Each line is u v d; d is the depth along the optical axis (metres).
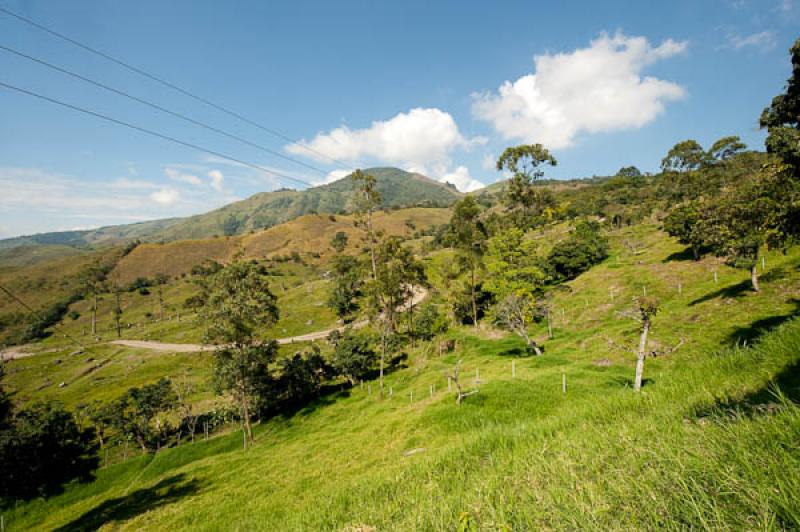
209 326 37.78
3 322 136.25
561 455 3.64
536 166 66.56
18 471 31.70
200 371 73.94
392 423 26.77
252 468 28.61
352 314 95.50
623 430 3.92
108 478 35.91
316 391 49.62
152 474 34.72
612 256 63.72
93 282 163.75
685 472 2.06
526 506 2.52
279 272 165.00
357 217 69.44
